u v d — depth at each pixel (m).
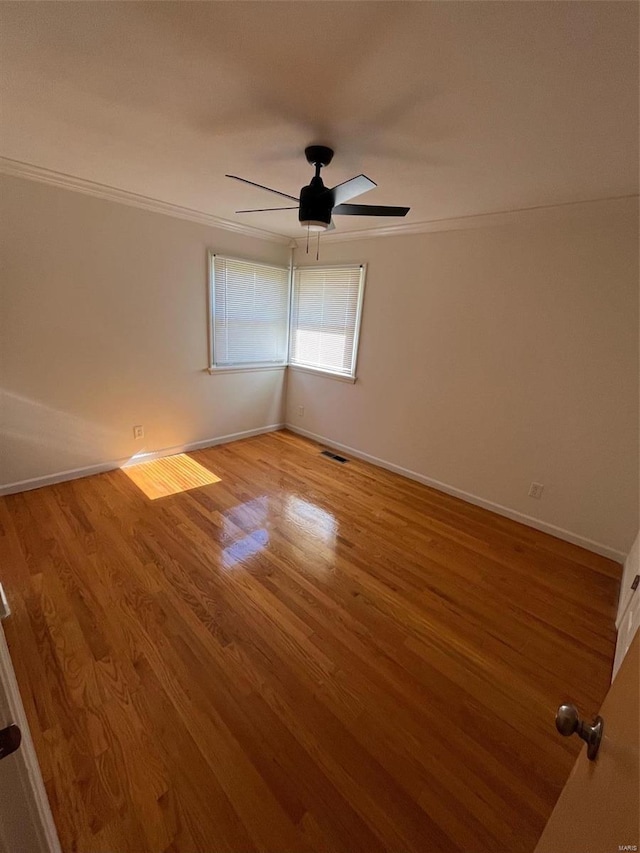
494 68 1.16
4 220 2.39
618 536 2.45
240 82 1.32
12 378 2.64
